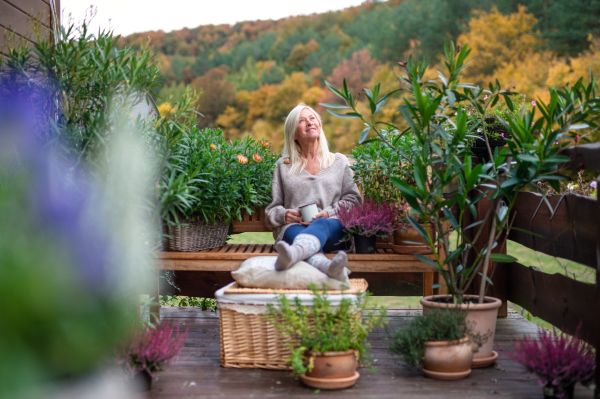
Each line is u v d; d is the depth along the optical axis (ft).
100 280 2.92
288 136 9.26
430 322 5.97
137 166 6.79
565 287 6.79
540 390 5.57
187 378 6.03
